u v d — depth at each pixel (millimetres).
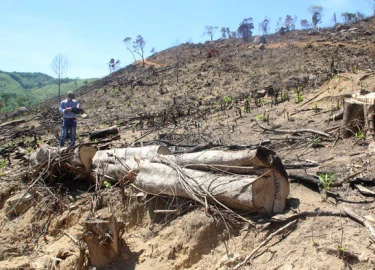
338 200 4691
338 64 18953
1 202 7305
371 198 4637
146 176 5574
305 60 21844
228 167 4855
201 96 18891
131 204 5766
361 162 5793
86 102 22891
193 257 4441
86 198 6461
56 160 7113
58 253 5289
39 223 6328
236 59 26594
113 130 11391
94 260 4867
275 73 20438
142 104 19453
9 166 9281
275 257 3861
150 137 10609
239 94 17297
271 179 4574
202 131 10203
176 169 5215
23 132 15617
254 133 9242
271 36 35938
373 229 3787
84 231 4906
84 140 11656
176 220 5039
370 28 28750
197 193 4855
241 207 4602
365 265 3402
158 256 4730
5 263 5512
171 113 13789
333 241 3791
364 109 6879
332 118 8719
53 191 6988
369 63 17953
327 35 29016
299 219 4312
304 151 6973
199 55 31703
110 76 34125
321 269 3496
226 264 4027
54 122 17969
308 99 11500
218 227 4520
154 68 30922
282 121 9852
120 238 5027
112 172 6387
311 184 5254
